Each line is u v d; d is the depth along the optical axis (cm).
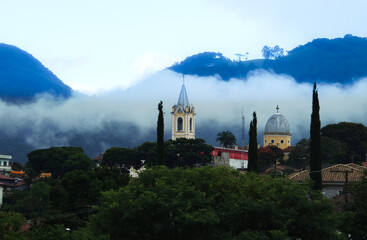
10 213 6047
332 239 6172
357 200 6969
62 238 5281
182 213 6003
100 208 6481
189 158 18062
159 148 10106
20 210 11675
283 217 6131
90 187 11269
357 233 6625
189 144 18500
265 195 6575
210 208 6212
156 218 6134
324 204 6372
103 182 11481
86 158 18775
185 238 6116
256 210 6084
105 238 5512
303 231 6250
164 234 6116
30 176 18488
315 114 8469
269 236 6012
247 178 6994
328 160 19025
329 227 6188
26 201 11706
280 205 6288
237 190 6756
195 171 7019
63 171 18438
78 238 5356
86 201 11256
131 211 6050
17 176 18838
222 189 6662
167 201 6131
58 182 15588
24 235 5331
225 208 6297
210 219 5916
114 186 11375
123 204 6216
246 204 6147
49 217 9206
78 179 11419
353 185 7219
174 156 18012
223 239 5941
